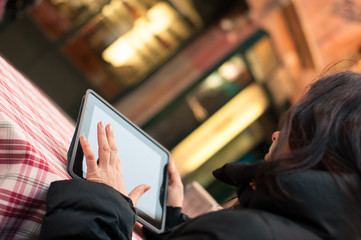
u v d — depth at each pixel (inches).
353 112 30.7
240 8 238.8
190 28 247.6
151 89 242.8
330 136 30.0
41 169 35.3
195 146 256.8
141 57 243.3
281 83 263.7
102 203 34.3
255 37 242.1
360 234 27.0
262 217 26.3
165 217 52.4
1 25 219.9
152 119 246.2
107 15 236.1
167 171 54.5
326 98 31.8
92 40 236.5
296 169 28.2
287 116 32.3
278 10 235.6
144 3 239.0
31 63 229.1
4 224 34.9
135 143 50.0
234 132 263.1
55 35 230.8
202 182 266.8
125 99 243.3
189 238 26.5
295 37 247.9
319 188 27.6
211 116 253.4
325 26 244.5
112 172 40.1
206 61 244.4
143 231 51.0
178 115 249.4
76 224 32.9
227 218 26.5
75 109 239.1
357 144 29.5
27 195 34.9
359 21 238.8
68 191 33.9
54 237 32.8
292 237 25.8
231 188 267.3
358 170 29.0
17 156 34.6
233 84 251.0
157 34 243.8
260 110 265.1
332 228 26.7
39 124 44.8
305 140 30.5
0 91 39.9
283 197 27.5
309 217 26.9
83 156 40.7
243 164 33.0
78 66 236.4
